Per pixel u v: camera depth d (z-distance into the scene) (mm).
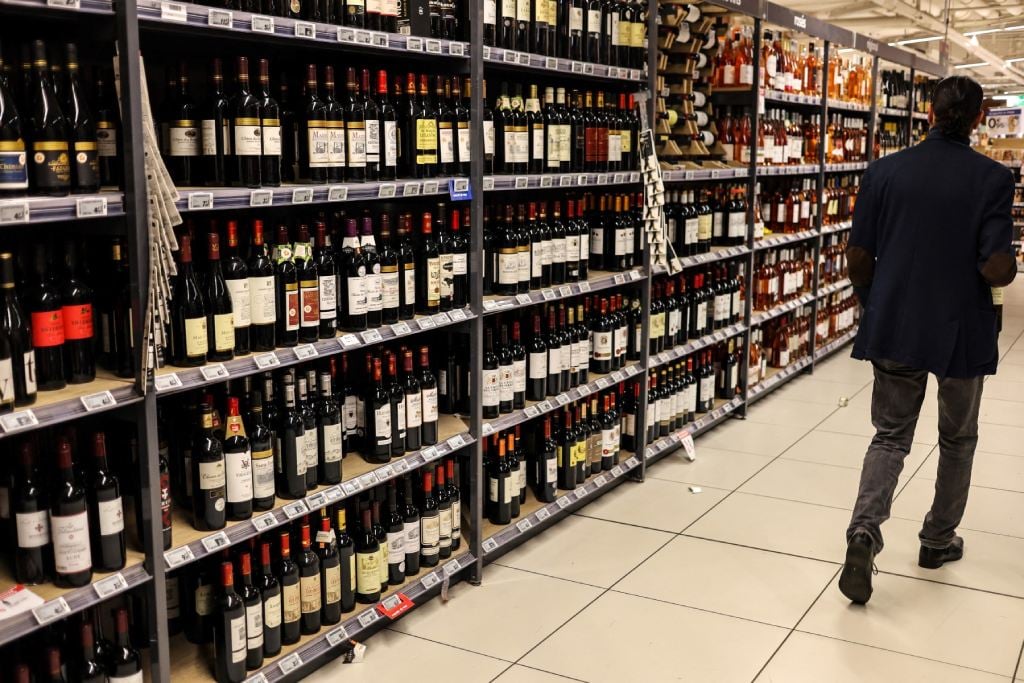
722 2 5219
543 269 4102
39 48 2178
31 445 2307
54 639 2363
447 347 3869
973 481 4965
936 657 3119
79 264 2498
